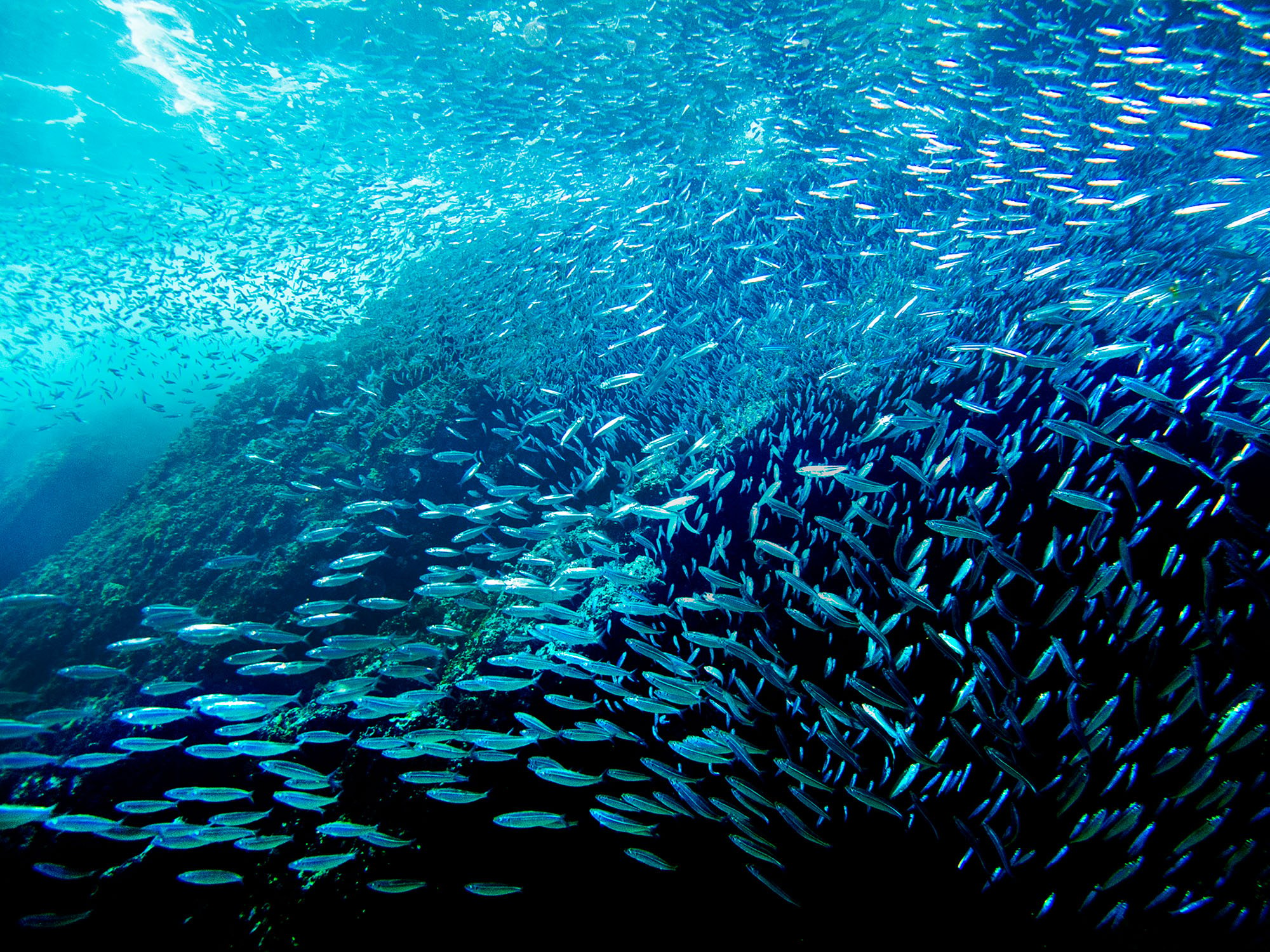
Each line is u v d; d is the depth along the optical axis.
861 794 2.51
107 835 2.73
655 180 10.14
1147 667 2.90
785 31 9.98
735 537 5.07
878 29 10.36
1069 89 8.38
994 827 2.95
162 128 13.77
